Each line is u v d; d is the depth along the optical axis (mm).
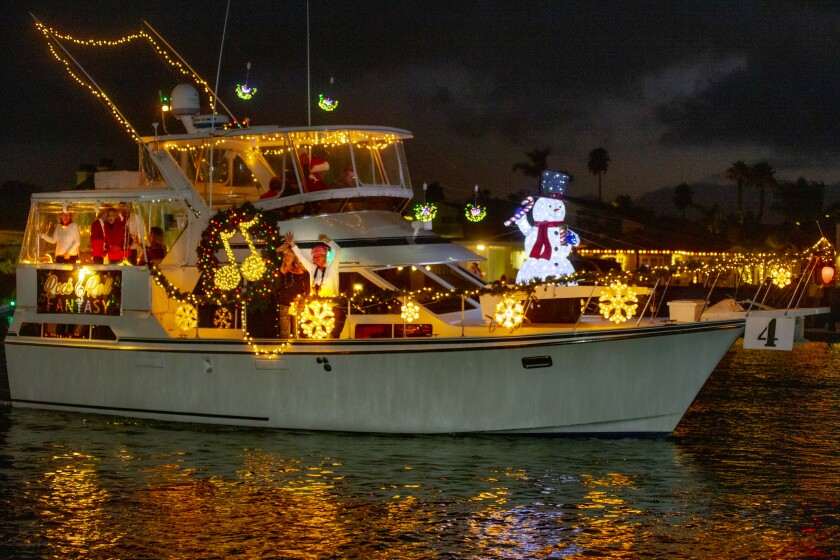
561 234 17484
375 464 15492
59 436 17703
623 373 16203
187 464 15742
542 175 17562
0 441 17328
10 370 19969
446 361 16328
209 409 17844
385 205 18953
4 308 35469
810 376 27703
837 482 14859
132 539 12289
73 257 19203
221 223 17406
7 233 49562
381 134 18875
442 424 16531
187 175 18938
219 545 12078
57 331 19422
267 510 13383
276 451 16375
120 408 18719
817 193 81250
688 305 16375
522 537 12336
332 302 16812
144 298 18172
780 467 15773
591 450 16375
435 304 17875
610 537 12352
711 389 24906
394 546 12023
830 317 46594
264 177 19000
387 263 17719
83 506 13594
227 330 18156
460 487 14344
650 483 14656
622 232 58375
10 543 12156
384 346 16469
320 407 17016
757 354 34625
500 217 51312
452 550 11906
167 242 18656
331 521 12922
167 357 18078
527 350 16062
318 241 17625
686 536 12398
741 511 13391
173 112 19578
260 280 17141
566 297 17422
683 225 65250
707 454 16625
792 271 18172
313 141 18422
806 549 11977
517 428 16391
